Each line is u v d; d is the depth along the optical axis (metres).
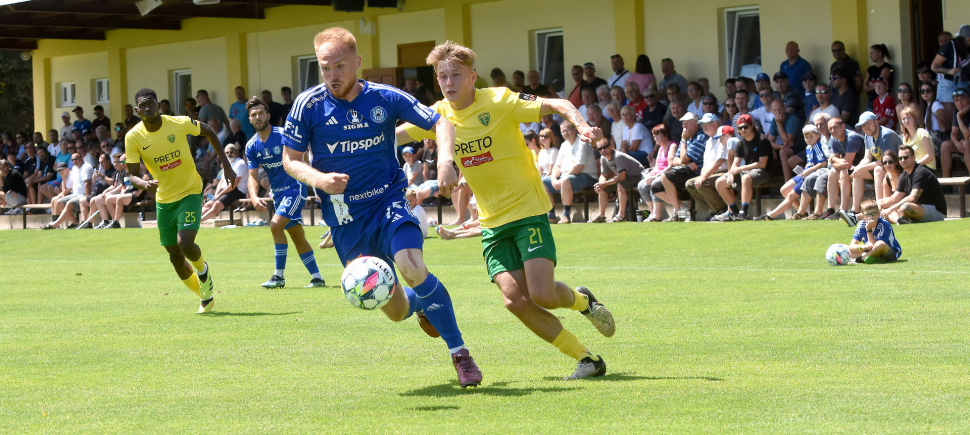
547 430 7.21
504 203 9.63
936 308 13.50
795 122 28.72
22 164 49.94
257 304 16.75
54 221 44.22
